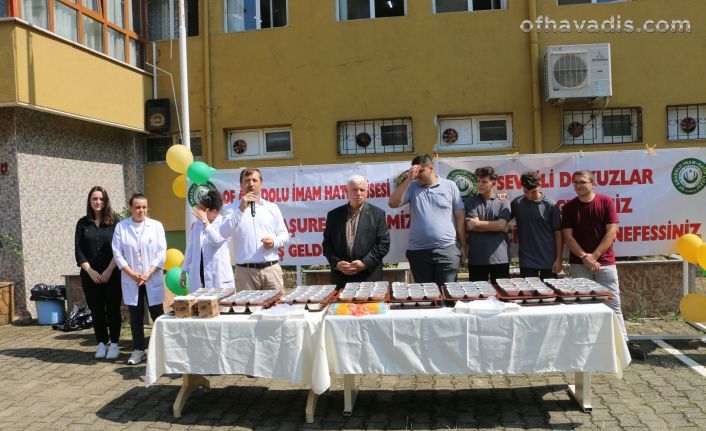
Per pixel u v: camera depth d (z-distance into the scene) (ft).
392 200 18.30
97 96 29.48
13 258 26.55
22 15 25.05
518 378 17.13
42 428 14.25
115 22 31.89
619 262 23.27
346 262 17.15
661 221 19.95
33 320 26.63
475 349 13.46
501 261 18.39
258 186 18.02
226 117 33.63
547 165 20.22
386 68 32.04
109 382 17.79
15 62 24.43
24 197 26.58
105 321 20.66
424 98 31.81
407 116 32.01
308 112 32.78
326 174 21.09
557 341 13.41
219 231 17.92
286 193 21.30
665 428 13.20
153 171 34.88
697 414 13.91
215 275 18.06
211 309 14.21
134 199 20.02
